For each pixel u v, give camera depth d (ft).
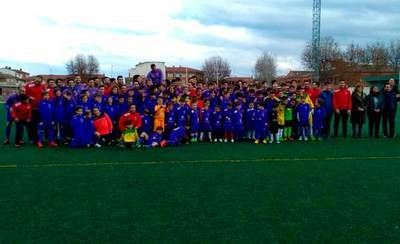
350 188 27.53
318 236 19.04
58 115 46.93
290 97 53.42
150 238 18.67
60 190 26.50
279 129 51.90
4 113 97.35
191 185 28.04
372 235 19.24
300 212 22.41
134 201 24.21
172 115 49.11
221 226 20.21
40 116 46.29
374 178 30.50
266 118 50.98
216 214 21.99
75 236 18.84
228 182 28.96
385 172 32.63
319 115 53.52
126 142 45.24
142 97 49.29
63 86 50.01
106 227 19.99
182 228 19.92
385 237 19.01
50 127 46.60
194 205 23.50
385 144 48.67
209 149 44.55
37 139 47.83
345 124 55.47
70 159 37.63
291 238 18.78
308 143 49.80
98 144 46.78
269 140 51.34
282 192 26.37
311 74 265.95
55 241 18.25
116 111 48.47
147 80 52.80
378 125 55.31
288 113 52.70
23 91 46.26
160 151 42.98
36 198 24.67
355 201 24.50
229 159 38.04
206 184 28.32
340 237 18.95
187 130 50.65
